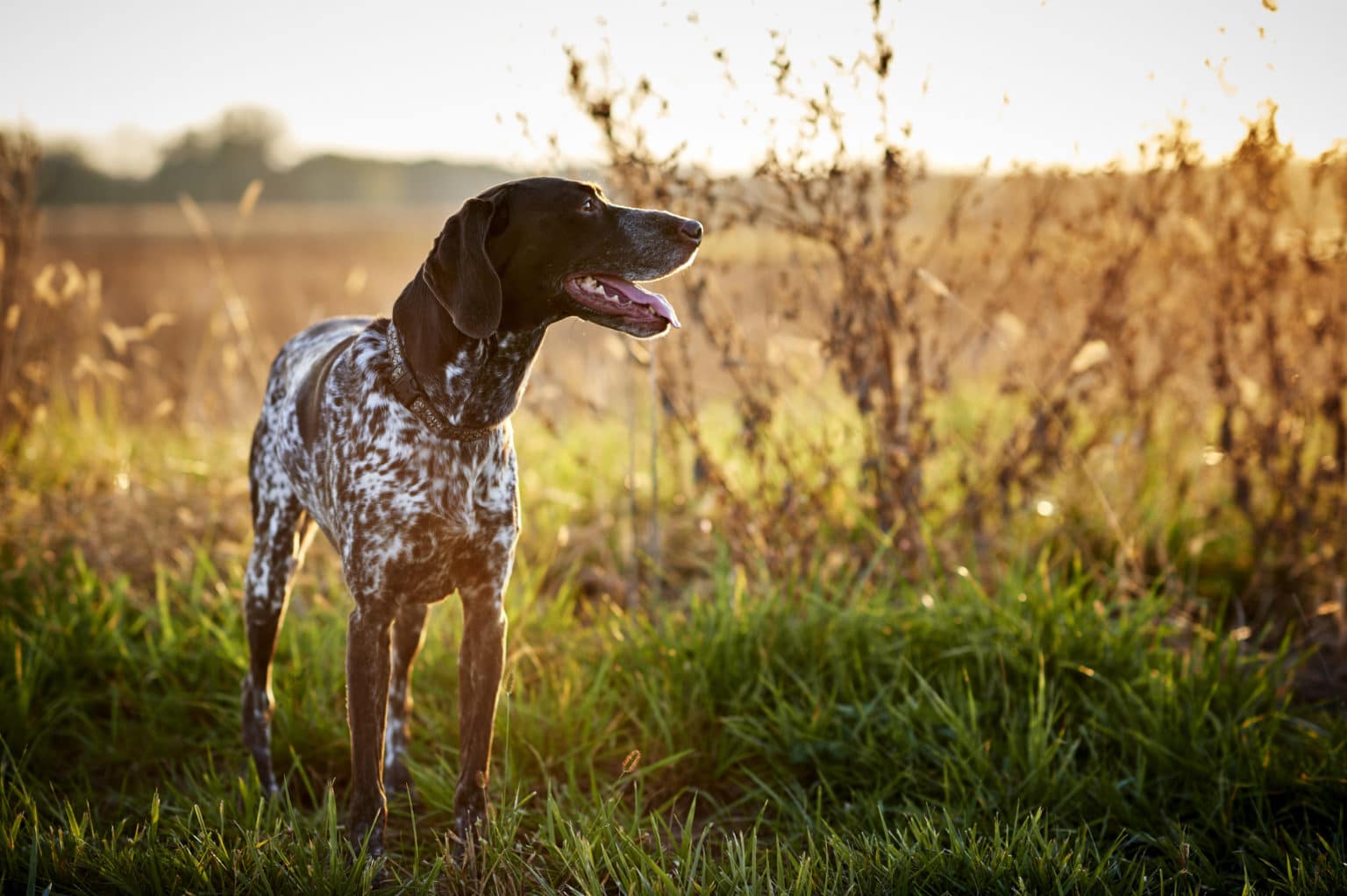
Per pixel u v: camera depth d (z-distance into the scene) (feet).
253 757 11.23
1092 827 10.29
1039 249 15.75
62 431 20.83
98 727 12.60
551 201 9.71
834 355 14.12
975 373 22.71
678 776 11.56
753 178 13.83
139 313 45.44
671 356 15.64
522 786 11.09
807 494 14.96
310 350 11.61
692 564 16.55
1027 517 15.72
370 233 107.34
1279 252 14.74
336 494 9.95
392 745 11.39
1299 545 15.38
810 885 8.58
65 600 14.26
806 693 11.98
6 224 19.61
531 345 10.08
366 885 8.58
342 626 13.71
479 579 10.04
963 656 12.60
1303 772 10.71
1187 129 14.42
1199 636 13.34
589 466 17.65
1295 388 15.07
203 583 15.12
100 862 8.87
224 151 201.46
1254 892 8.89
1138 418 17.19
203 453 20.03
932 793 10.89
